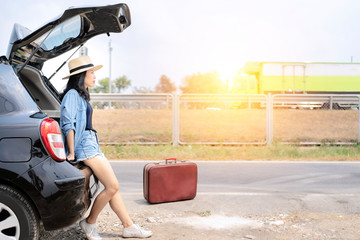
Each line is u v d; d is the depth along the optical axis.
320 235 3.96
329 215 4.71
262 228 4.20
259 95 12.93
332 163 9.12
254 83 24.11
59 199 2.94
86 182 3.40
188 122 14.19
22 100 3.04
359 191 6.04
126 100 12.81
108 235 3.93
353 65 23.97
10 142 2.89
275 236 3.93
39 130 2.94
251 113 13.41
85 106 3.49
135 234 3.83
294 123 14.82
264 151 10.84
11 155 2.87
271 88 23.61
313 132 13.77
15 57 3.48
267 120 12.35
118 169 8.14
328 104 13.69
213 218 4.59
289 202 5.34
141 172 7.79
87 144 3.48
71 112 3.35
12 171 2.85
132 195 5.79
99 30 3.96
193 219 4.54
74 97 3.40
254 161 9.46
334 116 14.95
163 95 12.62
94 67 3.52
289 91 23.64
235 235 3.96
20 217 2.90
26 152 2.90
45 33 3.34
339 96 13.68
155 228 4.18
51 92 4.15
